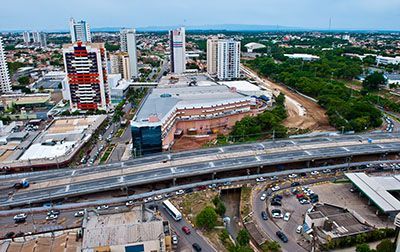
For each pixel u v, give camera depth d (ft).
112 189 493.77
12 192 485.56
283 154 588.91
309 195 487.61
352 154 588.50
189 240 391.45
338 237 377.09
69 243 361.30
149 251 351.67
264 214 439.63
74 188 490.08
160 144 626.64
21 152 639.76
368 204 465.06
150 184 534.37
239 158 575.79
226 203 495.00
